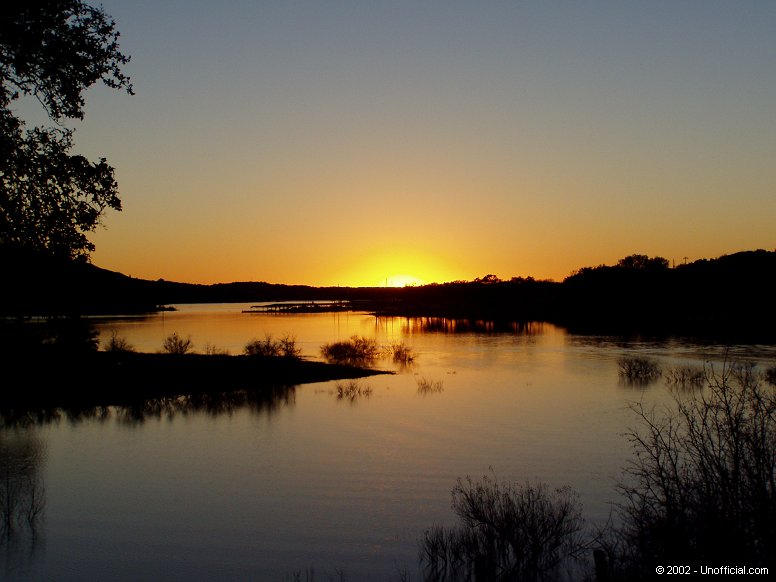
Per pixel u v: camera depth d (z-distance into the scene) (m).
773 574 7.52
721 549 7.87
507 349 58.72
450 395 33.88
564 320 103.56
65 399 33.00
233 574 12.48
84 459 21.67
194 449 22.92
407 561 12.85
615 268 118.38
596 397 32.38
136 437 25.03
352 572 12.45
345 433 25.17
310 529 14.88
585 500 15.93
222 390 35.94
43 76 13.95
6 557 13.38
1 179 14.16
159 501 17.02
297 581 12.07
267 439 24.36
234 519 15.59
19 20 13.26
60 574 12.53
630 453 21.05
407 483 18.28
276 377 39.88
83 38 14.16
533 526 12.00
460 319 116.25
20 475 19.66
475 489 17.02
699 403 26.12
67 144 14.76
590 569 11.41
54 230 14.71
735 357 47.03
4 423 28.02
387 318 126.81
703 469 8.27
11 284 17.31
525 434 24.36
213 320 125.62
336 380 39.53
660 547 8.53
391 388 36.47
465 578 11.93
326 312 172.88
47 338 41.03
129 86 14.95
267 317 142.38
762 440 7.94
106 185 15.05
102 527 15.16
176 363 42.91
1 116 13.77
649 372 38.94
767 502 7.67
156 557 13.40
